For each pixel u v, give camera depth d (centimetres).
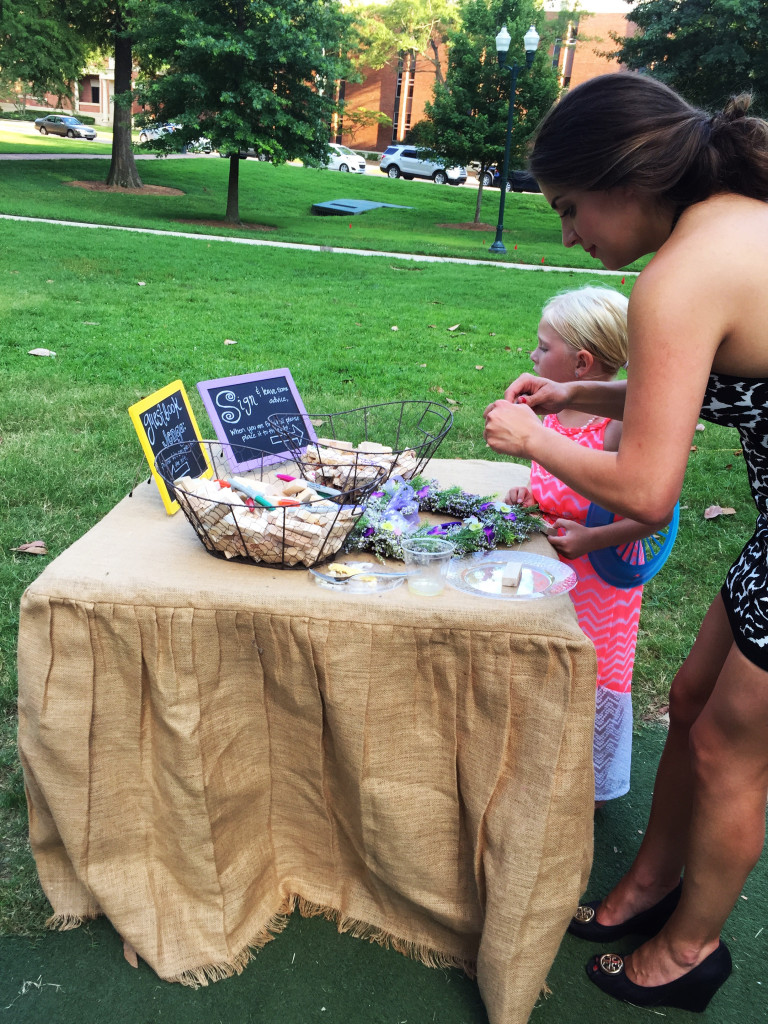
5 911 211
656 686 320
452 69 2253
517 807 175
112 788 191
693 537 430
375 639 174
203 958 196
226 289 1045
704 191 145
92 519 403
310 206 2395
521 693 172
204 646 180
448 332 884
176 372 651
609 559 221
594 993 198
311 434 257
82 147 3400
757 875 237
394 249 1642
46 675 181
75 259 1150
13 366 640
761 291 136
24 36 2038
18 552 370
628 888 212
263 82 1888
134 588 178
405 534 201
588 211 155
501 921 177
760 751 165
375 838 190
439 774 185
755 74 2119
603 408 212
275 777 203
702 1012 195
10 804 244
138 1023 185
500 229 1791
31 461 454
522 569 194
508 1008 179
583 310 233
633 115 143
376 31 3922
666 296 136
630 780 273
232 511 181
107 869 196
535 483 241
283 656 180
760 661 157
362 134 5034
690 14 2170
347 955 204
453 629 171
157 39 1883
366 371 690
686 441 139
